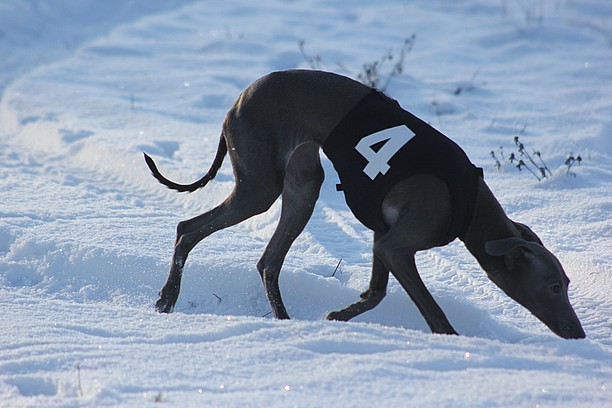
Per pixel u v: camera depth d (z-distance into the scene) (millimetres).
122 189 14211
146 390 6293
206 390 6328
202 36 26781
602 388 6578
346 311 9367
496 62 22734
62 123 17438
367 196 8750
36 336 7508
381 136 8750
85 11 36250
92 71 22672
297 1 31375
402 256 8594
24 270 10219
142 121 17859
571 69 21375
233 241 11250
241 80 21297
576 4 28125
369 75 19547
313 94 9250
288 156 9430
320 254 11359
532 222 12445
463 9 28531
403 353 7098
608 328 9344
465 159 8820
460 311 9383
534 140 16250
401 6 29375
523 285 8562
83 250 10312
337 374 6598
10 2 34688
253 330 7715
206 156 15289
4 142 17047
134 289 9961
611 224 12016
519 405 6141
